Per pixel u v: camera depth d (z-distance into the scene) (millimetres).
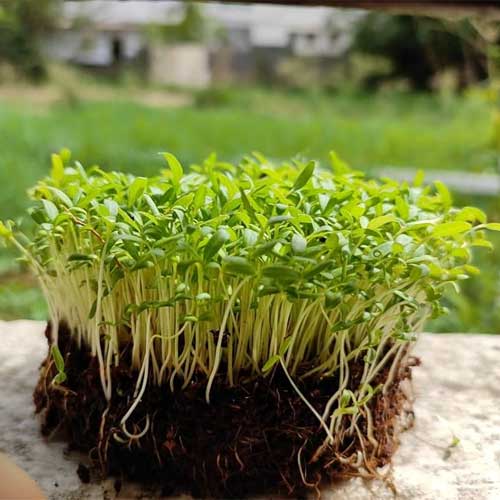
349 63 7254
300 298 699
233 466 752
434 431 950
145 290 771
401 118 5883
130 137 4129
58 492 777
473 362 1170
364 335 813
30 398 992
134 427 759
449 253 862
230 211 768
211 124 4984
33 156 3293
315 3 1422
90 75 6012
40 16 4387
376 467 836
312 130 4914
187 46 6836
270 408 745
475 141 4246
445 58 5398
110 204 736
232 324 759
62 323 907
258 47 7406
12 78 4867
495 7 1412
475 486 822
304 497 784
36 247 887
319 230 713
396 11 1451
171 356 764
